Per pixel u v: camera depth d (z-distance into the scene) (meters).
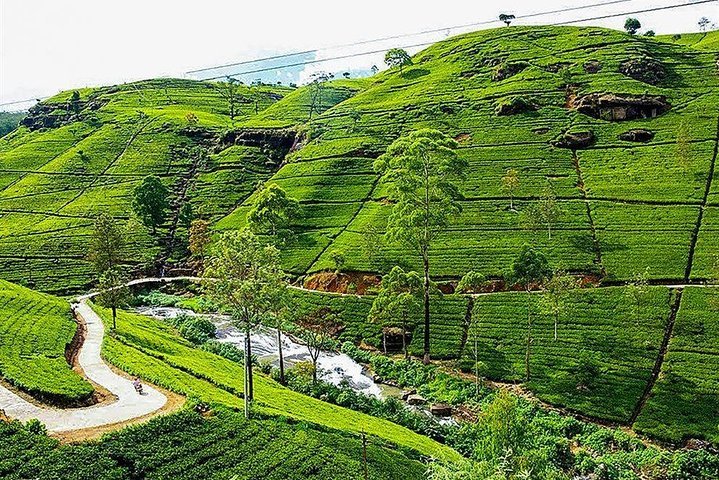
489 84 193.00
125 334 81.56
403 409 72.00
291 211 126.75
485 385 77.94
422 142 84.44
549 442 61.78
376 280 106.69
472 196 127.06
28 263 133.12
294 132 196.38
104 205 165.88
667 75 168.50
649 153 131.00
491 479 39.62
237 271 58.28
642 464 58.97
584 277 95.12
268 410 57.62
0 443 39.75
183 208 155.38
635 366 75.75
